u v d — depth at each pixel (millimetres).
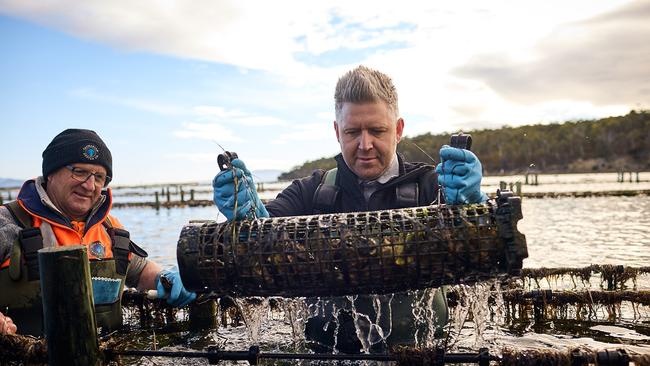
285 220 877
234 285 868
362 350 1045
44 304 786
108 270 1240
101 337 1205
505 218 764
